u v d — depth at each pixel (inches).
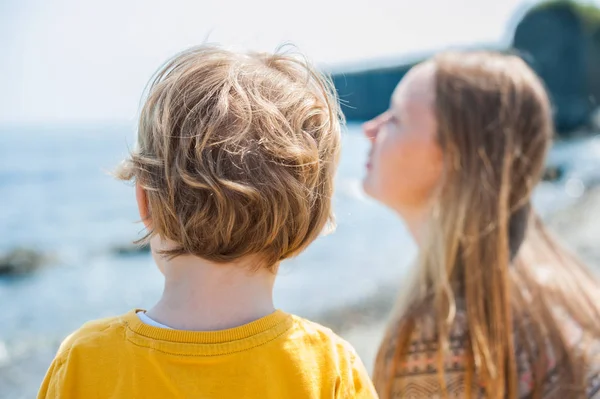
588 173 680.4
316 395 45.9
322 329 49.8
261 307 47.4
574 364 61.4
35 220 548.1
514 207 71.5
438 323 66.3
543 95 73.9
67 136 1766.7
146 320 45.7
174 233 45.6
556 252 73.9
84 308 286.8
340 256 343.0
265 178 46.3
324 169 51.8
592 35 1350.9
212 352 43.9
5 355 217.3
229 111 47.0
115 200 653.9
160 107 47.8
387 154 75.7
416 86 74.4
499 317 64.5
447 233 69.2
